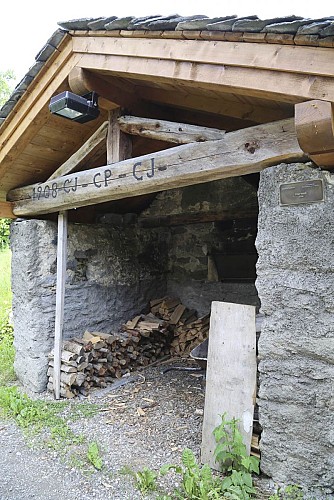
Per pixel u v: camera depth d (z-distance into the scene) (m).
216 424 3.18
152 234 6.71
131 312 6.28
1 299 9.33
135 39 3.05
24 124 4.08
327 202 2.59
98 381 5.03
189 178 3.17
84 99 3.36
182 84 2.96
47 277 5.06
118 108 3.78
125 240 6.22
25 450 3.54
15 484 3.03
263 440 2.85
